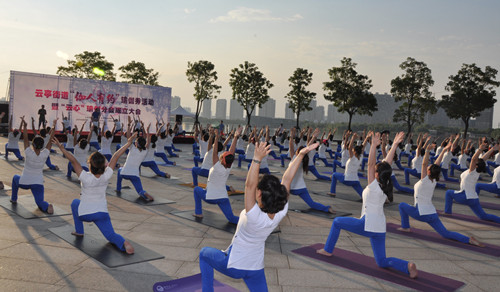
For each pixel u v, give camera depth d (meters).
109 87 29.94
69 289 4.20
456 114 44.97
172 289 4.34
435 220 6.96
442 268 5.59
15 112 26.59
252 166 3.11
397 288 4.77
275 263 5.43
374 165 5.23
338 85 41.97
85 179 5.23
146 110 31.55
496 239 7.41
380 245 5.26
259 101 42.66
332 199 10.79
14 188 7.86
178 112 37.25
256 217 3.10
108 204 8.61
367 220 5.21
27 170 7.33
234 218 7.29
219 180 7.25
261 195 3.08
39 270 4.67
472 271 5.51
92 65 41.16
